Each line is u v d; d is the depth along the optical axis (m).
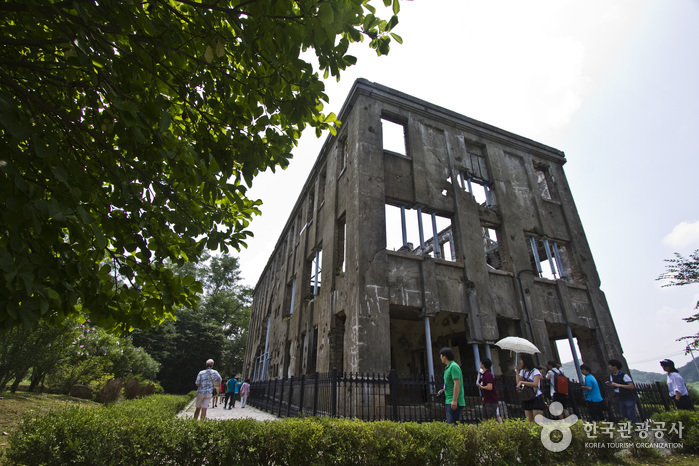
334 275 12.77
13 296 2.23
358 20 2.99
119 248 3.40
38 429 4.23
